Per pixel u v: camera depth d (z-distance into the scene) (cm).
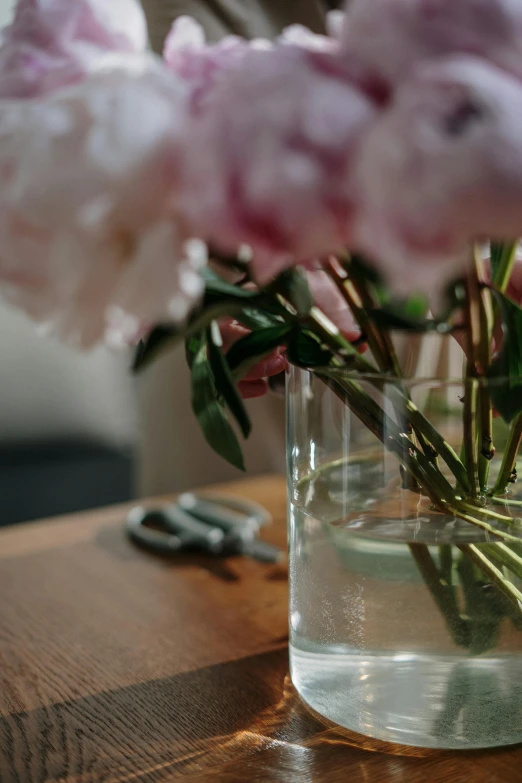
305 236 82
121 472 392
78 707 137
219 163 81
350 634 122
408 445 115
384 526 118
